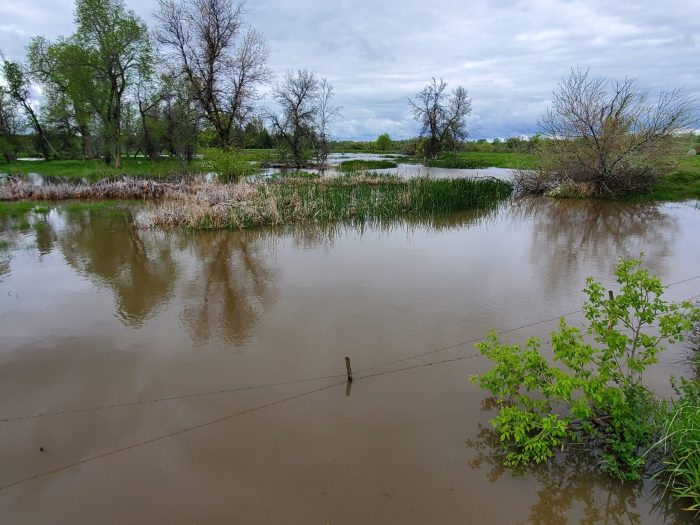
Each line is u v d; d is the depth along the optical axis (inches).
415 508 141.6
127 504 144.9
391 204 659.4
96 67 1222.3
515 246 469.7
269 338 257.0
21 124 1672.0
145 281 356.8
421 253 440.5
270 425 181.3
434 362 229.0
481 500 144.7
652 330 259.9
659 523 136.7
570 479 152.9
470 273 372.8
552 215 662.5
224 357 236.4
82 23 1195.9
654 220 604.4
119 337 259.4
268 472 156.7
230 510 141.6
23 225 578.6
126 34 1226.0
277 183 865.5
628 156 736.3
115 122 1295.5
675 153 747.4
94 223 597.3
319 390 205.0
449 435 174.6
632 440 154.4
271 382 212.2
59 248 464.4
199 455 165.8
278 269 386.6
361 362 229.9
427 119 1910.7
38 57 1392.7
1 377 219.1
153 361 232.8
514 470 157.2
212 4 1083.3
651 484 149.3
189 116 1194.0
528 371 175.5
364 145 3073.3
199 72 1133.7
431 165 1621.6
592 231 544.4
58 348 247.0
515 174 944.3
